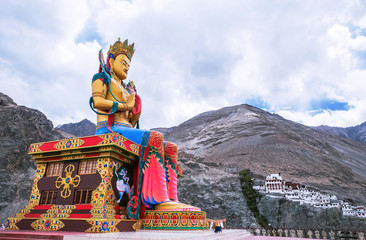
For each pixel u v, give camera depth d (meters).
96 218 15.34
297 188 86.00
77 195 18.19
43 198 19.39
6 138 79.25
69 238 11.99
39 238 12.31
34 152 20.17
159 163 20.09
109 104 20.53
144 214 19.12
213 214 72.94
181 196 78.31
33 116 92.69
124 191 19.02
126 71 23.91
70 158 19.06
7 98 100.06
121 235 13.25
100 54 22.50
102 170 17.62
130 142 19.28
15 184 69.19
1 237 13.07
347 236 48.12
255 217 71.62
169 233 15.23
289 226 68.69
